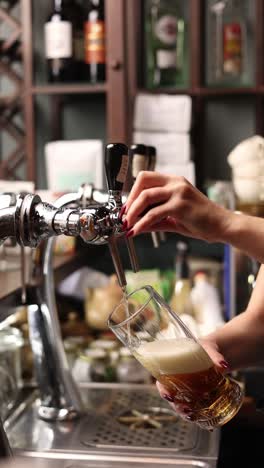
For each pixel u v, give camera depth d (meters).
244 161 2.10
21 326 1.80
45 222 1.07
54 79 2.29
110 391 1.79
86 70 2.30
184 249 2.24
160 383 1.19
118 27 2.21
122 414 1.61
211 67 2.38
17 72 2.50
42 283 1.53
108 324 1.19
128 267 2.50
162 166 2.31
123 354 1.88
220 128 2.47
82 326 2.17
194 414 1.15
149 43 2.36
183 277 2.23
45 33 2.32
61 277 1.88
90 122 2.50
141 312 1.16
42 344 1.55
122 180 1.14
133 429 1.52
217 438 1.47
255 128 2.43
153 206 1.15
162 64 2.34
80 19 2.30
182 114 2.29
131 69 2.36
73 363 1.94
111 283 2.21
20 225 1.06
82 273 2.31
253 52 2.42
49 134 2.52
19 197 1.07
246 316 1.44
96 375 1.87
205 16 2.41
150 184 1.15
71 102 2.50
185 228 1.20
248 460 1.93
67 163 2.30
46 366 1.55
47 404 1.57
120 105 2.23
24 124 2.47
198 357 1.14
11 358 1.66
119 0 2.20
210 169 2.49
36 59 2.49
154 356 1.14
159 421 1.56
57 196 2.06
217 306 2.16
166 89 2.33
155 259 2.49
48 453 1.39
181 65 2.38
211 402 1.15
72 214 1.06
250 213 2.12
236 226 1.14
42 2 2.46
